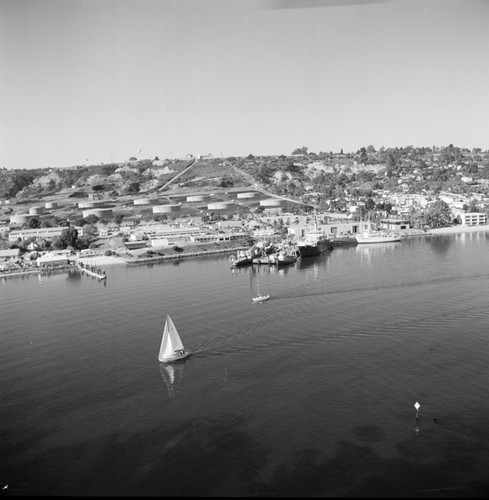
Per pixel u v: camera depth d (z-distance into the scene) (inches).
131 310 6058.1
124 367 4286.4
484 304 5561.0
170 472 2839.6
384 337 4645.7
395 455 2871.6
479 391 3503.9
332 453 2915.8
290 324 5177.2
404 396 3496.6
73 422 3420.3
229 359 4347.9
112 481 2792.8
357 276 7642.7
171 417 3417.8
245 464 2866.6
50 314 6072.8
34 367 4367.6
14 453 3100.4
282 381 3846.0
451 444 2938.0
